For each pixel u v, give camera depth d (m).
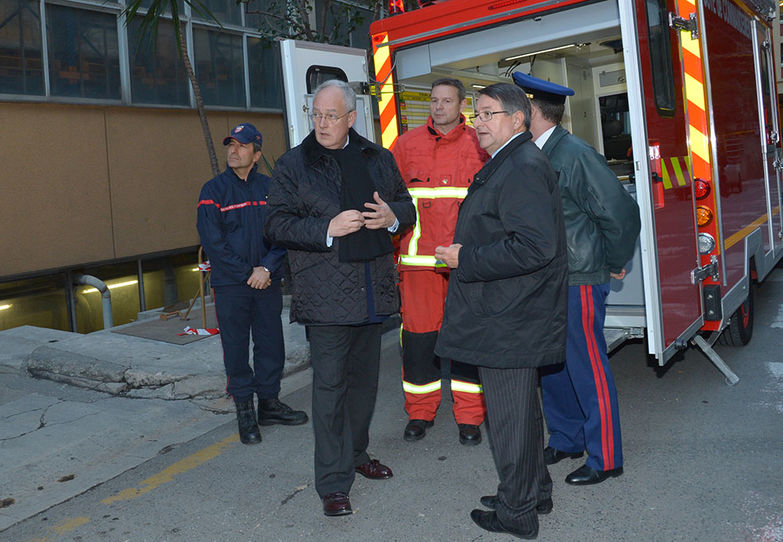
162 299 10.49
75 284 9.28
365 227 3.18
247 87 11.47
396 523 3.17
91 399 5.10
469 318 2.80
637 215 3.30
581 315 3.33
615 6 4.41
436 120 4.00
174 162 10.21
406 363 4.18
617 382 4.98
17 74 8.34
